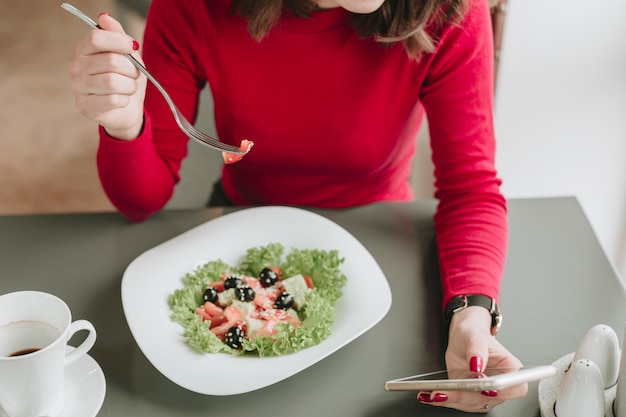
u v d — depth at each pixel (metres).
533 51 1.63
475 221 1.12
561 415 0.88
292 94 1.22
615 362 0.90
